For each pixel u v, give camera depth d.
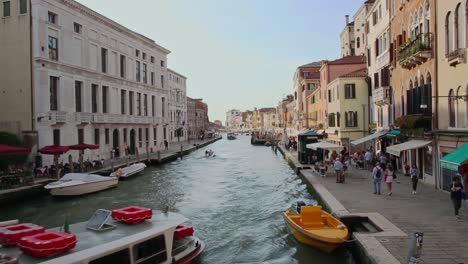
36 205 20.33
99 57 37.09
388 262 8.62
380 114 29.64
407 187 18.88
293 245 12.80
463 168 15.35
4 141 26.38
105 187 24.45
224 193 23.36
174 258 10.77
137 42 45.31
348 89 34.91
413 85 21.06
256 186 25.83
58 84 30.75
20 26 28.78
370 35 33.31
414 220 12.33
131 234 10.16
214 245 13.36
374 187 17.36
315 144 28.62
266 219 16.70
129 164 33.47
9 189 20.53
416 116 18.86
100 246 9.19
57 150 25.12
